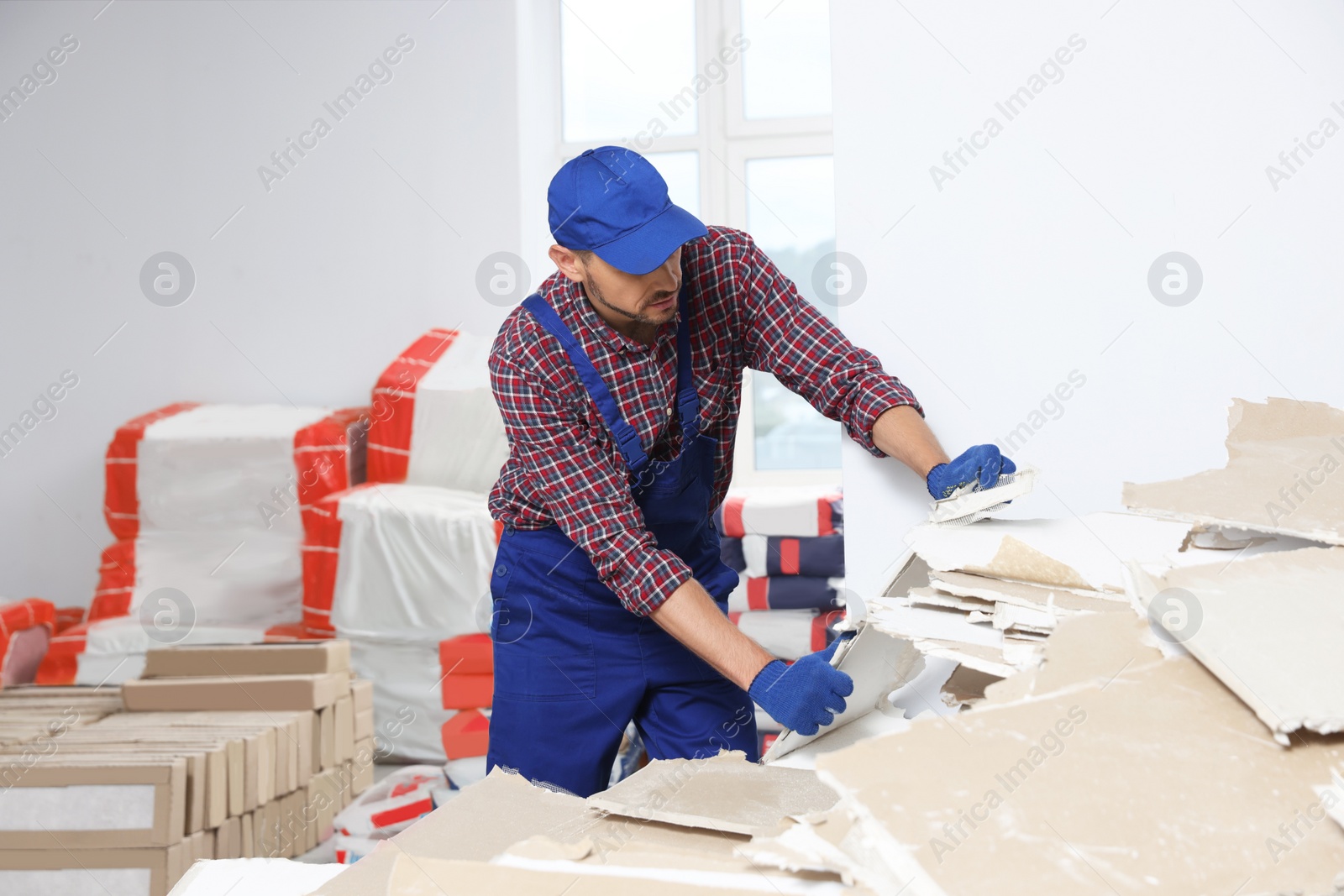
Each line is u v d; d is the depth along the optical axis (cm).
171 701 253
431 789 247
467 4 333
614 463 144
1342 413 116
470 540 279
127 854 201
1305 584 84
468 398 304
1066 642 83
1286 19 127
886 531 142
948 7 135
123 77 345
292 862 81
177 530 300
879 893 61
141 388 351
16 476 355
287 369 345
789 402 365
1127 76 132
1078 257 136
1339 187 128
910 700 125
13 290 353
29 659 303
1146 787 67
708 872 69
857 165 140
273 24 339
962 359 140
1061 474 139
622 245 118
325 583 287
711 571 163
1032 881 60
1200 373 134
